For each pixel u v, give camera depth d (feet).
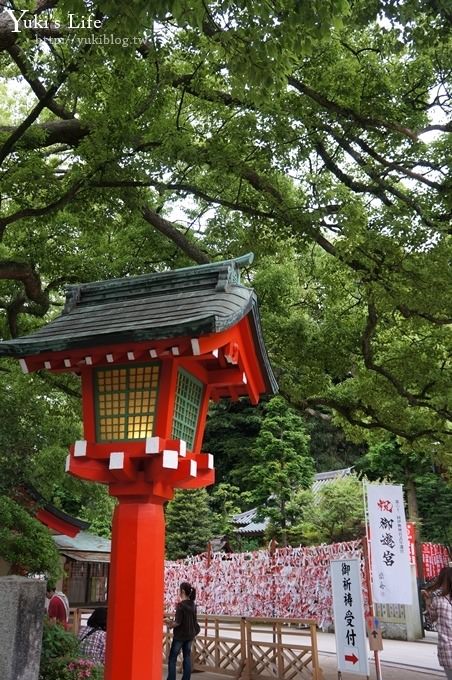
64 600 32.14
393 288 31.30
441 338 37.78
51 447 45.73
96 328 14.52
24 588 15.35
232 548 88.69
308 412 49.32
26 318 46.91
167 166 28.76
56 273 38.37
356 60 31.96
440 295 30.37
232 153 29.14
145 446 13.44
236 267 15.94
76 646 23.04
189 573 56.59
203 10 16.63
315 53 30.55
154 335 12.98
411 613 56.44
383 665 39.99
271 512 79.15
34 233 38.19
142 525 13.88
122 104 27.94
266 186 32.27
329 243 32.71
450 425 45.19
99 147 27.07
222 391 17.99
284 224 32.27
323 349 38.83
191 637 28.55
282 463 78.54
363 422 43.98
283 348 39.27
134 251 40.47
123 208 32.27
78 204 30.66
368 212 31.37
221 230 36.55
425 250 30.25
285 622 31.53
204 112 32.86
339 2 17.03
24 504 37.04
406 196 31.94
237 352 15.51
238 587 49.83
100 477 14.05
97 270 37.78
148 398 14.14
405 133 30.07
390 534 28.22
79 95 27.99
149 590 13.53
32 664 15.24
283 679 31.30
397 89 31.68
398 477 70.74
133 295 16.31
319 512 76.79
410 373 37.93
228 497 106.01
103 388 14.58
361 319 40.60
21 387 40.19
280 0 17.78
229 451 112.16
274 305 39.88
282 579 45.62
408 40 25.05
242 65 19.47
